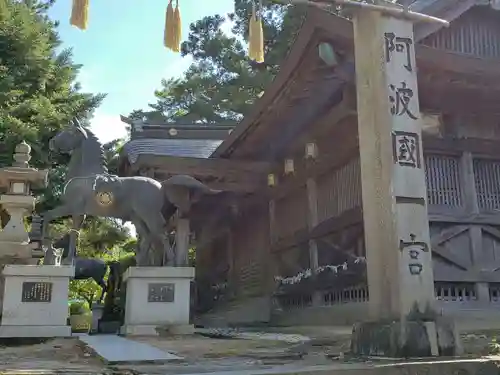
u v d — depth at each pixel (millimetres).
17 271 7875
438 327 4254
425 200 4602
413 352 4133
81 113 17188
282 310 12859
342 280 10211
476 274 9242
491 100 9867
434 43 9930
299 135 12820
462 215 9430
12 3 17109
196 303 16094
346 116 10047
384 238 4527
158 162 14016
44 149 15398
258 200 15305
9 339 7555
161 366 3686
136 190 9758
